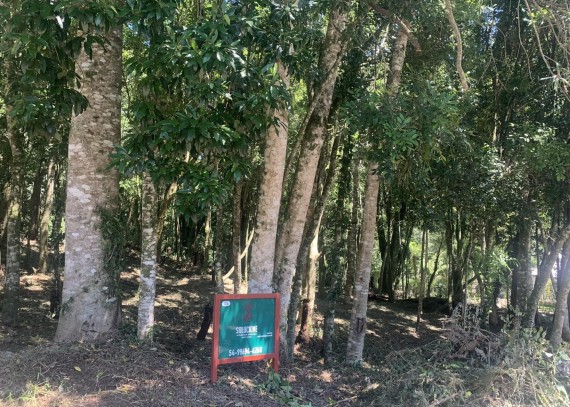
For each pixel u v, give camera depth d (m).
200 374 5.76
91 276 6.54
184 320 10.98
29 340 7.69
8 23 4.46
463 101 9.34
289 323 9.16
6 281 9.03
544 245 12.50
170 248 24.20
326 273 19.73
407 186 10.07
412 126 6.67
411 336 13.77
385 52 9.57
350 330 9.33
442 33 9.23
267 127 5.70
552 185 10.41
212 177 4.93
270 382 5.93
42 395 4.67
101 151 6.61
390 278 20.36
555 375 5.77
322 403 6.05
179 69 4.78
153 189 6.94
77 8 4.34
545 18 7.61
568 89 9.38
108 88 6.66
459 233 18.31
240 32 5.30
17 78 5.52
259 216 7.41
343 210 17.62
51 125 4.94
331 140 10.79
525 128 9.42
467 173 10.17
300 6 6.20
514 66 10.73
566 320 13.45
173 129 4.70
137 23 4.54
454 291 17.67
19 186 9.32
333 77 8.03
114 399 4.73
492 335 6.52
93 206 6.57
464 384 5.61
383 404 5.74
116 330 6.72
